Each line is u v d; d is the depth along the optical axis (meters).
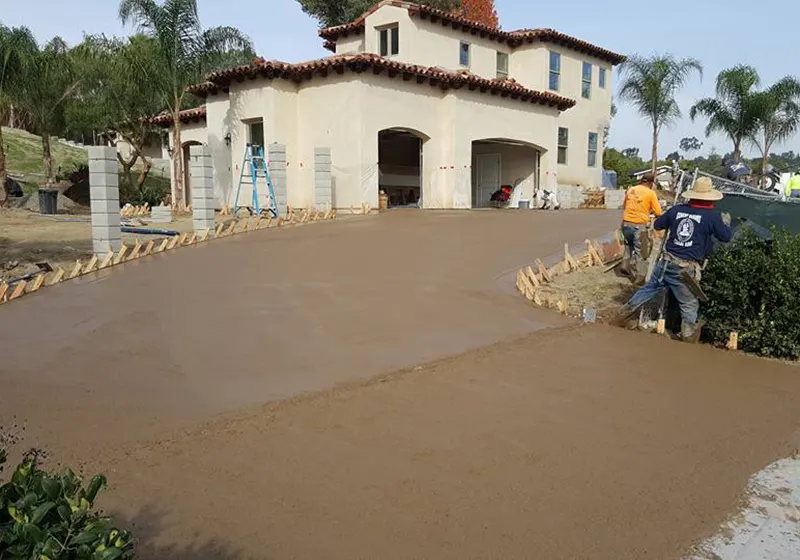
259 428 4.61
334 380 5.63
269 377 5.72
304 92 20.39
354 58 18.81
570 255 10.67
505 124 23.72
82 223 18.41
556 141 26.08
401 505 3.65
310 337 6.95
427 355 6.37
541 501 3.75
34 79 23.69
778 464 4.35
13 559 1.97
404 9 22.80
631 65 29.45
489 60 26.33
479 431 4.66
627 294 8.90
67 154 38.78
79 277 10.33
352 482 3.89
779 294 6.84
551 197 25.19
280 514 3.53
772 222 8.21
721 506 3.77
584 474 4.09
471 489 3.85
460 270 10.39
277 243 13.34
